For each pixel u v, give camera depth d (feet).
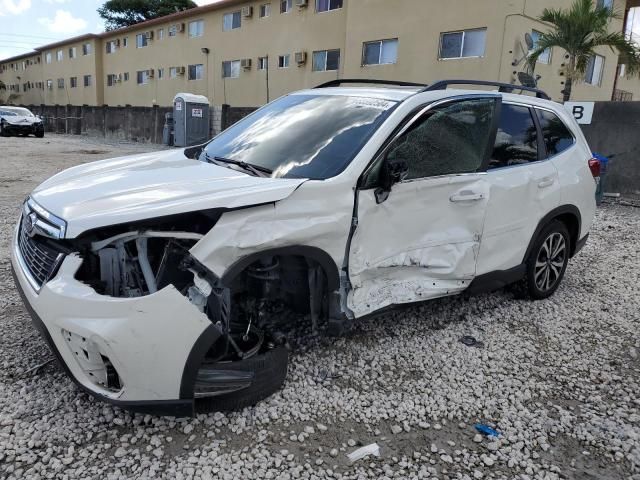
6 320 13.42
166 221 8.95
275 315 11.89
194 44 103.14
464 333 14.03
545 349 13.43
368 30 66.59
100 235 9.11
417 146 12.03
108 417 9.70
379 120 11.82
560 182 15.70
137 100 125.08
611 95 73.31
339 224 10.42
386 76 65.31
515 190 14.11
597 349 13.58
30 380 10.75
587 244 24.36
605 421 10.50
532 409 10.82
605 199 36.40
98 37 135.13
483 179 13.33
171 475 8.46
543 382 11.88
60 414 9.76
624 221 29.84
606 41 45.68
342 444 9.48
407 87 15.56
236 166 12.03
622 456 9.53
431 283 12.72
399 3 62.69
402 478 8.71
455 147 12.85
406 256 11.99
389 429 9.98
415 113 12.08
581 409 10.91
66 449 8.90
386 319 14.55
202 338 8.73
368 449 9.34
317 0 76.95
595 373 12.35
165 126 79.41
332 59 76.07
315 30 77.56
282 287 10.91
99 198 9.61
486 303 16.14
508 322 14.88
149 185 10.24
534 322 14.98
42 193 10.62
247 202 9.31
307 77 79.82
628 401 11.27
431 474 8.86
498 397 11.18
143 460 8.74
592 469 9.20
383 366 12.14
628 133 36.29
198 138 74.28
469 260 13.24
